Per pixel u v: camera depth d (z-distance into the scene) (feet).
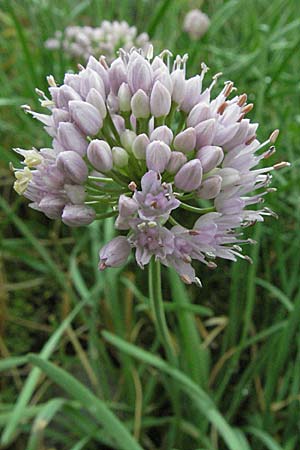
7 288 0.69
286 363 0.60
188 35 0.80
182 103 0.40
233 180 0.38
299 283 0.61
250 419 0.57
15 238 0.74
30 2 0.80
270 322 0.64
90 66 0.40
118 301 0.62
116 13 0.96
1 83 0.83
